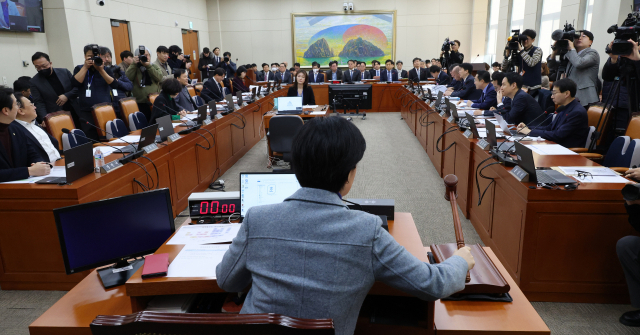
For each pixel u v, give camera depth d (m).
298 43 13.84
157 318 0.85
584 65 4.32
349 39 13.66
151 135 3.24
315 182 0.95
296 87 6.26
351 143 0.94
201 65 11.63
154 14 10.45
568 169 2.48
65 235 1.60
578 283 2.25
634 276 2.01
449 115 4.45
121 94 5.32
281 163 5.41
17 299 2.49
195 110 5.80
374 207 1.83
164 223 1.78
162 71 5.94
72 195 2.35
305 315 0.89
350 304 0.91
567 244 2.20
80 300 1.58
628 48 3.22
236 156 5.58
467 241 3.07
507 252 2.50
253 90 6.84
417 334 1.41
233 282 1.01
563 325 2.12
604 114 3.68
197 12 13.09
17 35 6.64
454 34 13.44
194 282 1.40
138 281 1.40
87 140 3.61
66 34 7.31
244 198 1.84
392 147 6.23
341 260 0.89
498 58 10.80
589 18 6.84
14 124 2.79
